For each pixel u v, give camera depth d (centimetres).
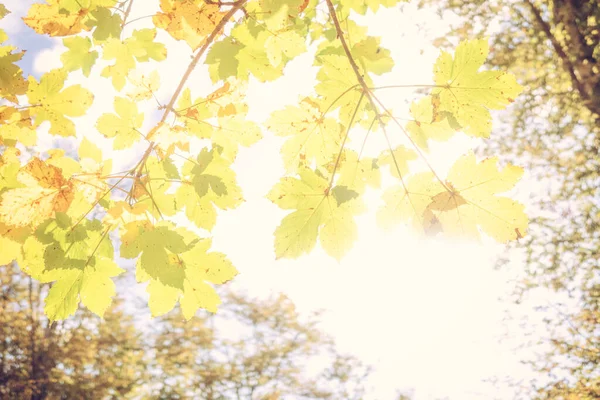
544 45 651
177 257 134
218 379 1019
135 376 952
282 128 138
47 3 139
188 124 138
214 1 138
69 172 131
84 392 857
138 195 135
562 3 591
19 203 128
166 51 144
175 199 137
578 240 689
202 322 1027
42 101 138
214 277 135
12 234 128
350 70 136
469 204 130
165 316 1014
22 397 802
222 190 138
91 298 132
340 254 134
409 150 133
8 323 830
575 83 617
